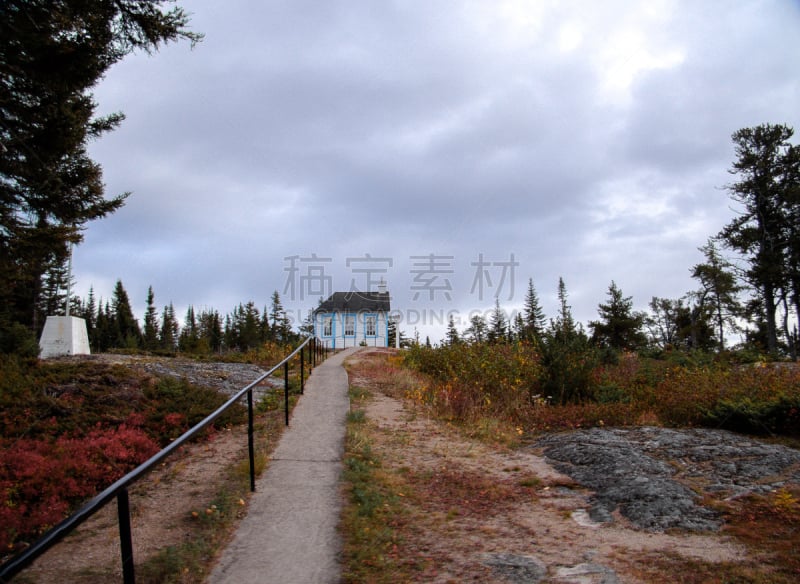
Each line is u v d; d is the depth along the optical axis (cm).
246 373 1417
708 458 688
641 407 1084
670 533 463
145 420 872
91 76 851
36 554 230
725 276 4300
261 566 412
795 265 3931
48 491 582
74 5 762
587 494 586
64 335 1720
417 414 1018
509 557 421
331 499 555
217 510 515
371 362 2023
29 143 970
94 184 1098
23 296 3375
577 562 409
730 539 441
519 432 909
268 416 955
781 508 493
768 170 4134
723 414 918
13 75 874
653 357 2275
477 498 575
